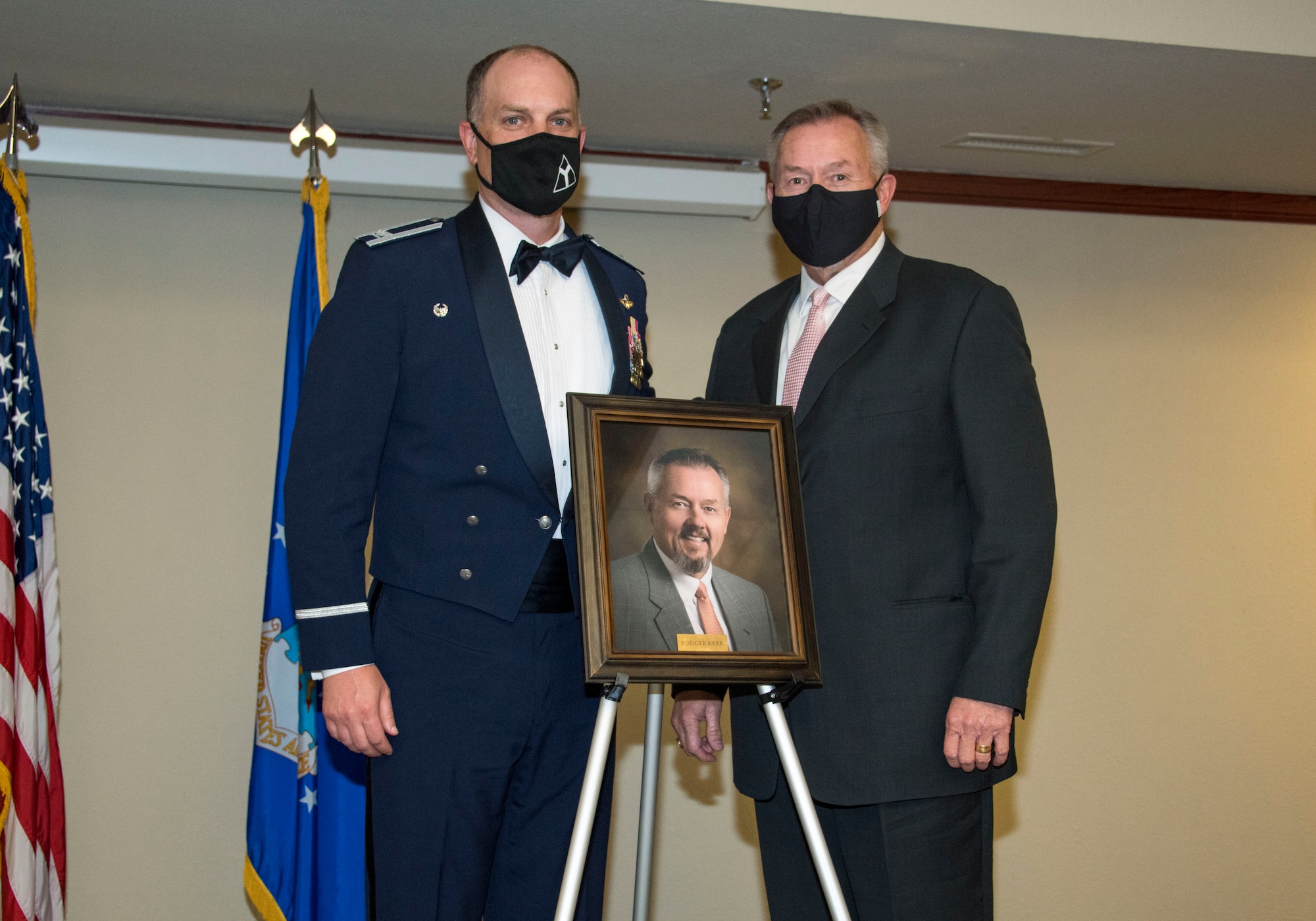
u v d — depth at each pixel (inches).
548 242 73.6
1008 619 66.9
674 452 64.1
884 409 71.2
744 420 66.1
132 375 119.3
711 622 61.5
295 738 106.1
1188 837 142.3
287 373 108.2
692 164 135.2
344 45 103.7
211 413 120.9
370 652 64.7
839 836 74.8
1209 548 147.3
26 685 99.2
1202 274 151.0
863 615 69.5
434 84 112.6
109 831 115.2
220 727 118.4
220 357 121.5
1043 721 139.9
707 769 129.6
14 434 102.0
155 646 117.8
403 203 127.0
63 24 98.9
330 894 101.5
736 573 63.0
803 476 71.9
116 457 118.5
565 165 68.9
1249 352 151.4
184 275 121.2
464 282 69.6
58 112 116.7
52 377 117.5
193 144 115.4
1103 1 104.4
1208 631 146.1
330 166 118.0
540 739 68.0
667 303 135.0
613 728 68.1
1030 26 102.8
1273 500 150.0
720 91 116.0
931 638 69.1
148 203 120.8
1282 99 119.2
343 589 64.4
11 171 104.2
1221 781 144.2
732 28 101.5
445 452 67.6
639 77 112.3
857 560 70.0
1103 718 141.7
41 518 105.5
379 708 63.6
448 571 66.1
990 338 71.1
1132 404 147.0
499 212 72.2
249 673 119.5
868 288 75.2
